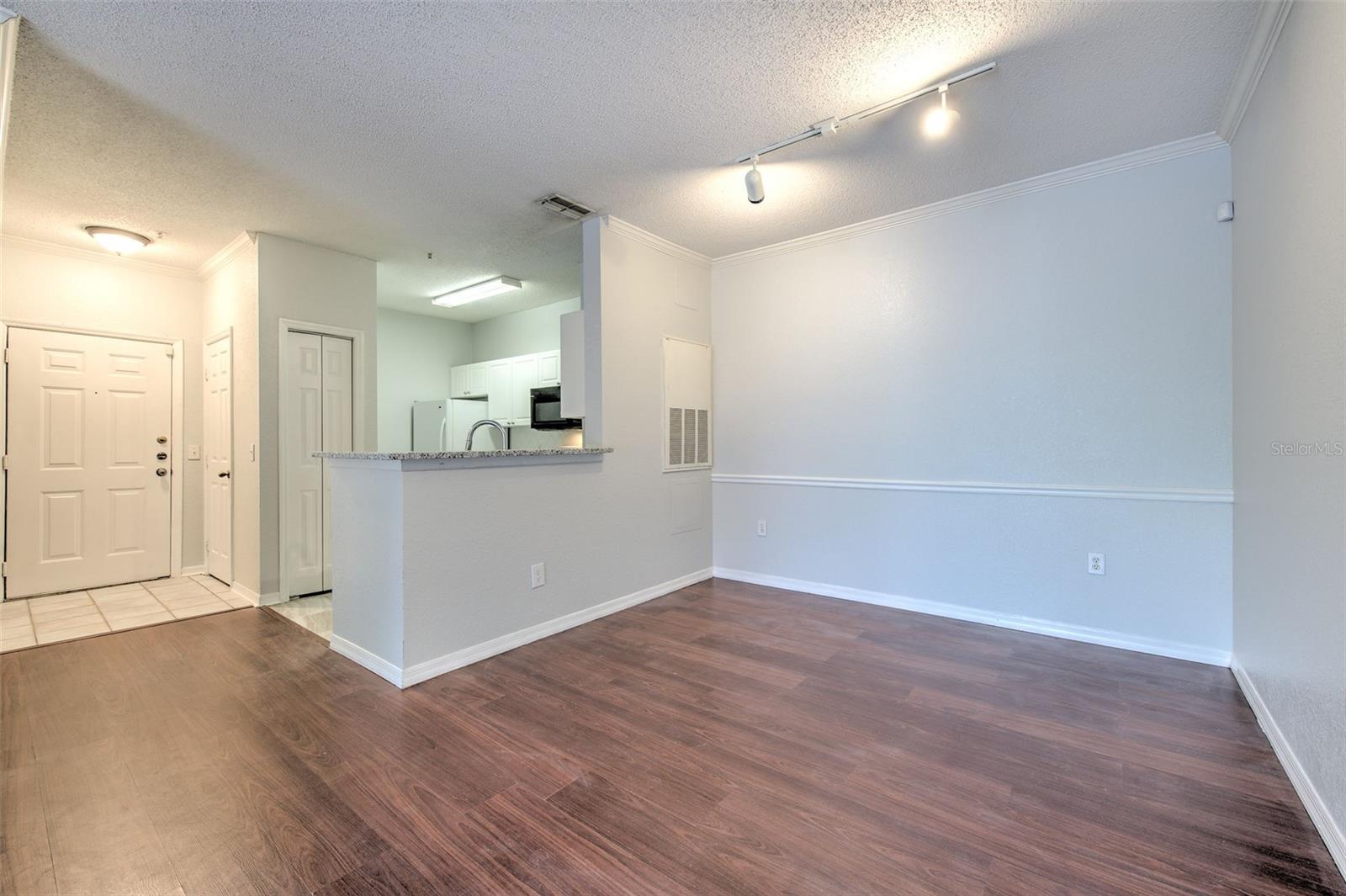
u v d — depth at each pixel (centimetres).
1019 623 326
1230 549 269
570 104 241
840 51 210
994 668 273
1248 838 157
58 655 298
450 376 652
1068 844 156
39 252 400
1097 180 299
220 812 173
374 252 422
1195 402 277
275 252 388
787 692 251
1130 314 292
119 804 176
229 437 423
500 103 240
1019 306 323
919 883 143
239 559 411
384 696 251
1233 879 142
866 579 383
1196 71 221
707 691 253
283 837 162
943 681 259
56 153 275
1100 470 301
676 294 420
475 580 291
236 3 181
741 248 426
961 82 228
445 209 345
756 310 431
